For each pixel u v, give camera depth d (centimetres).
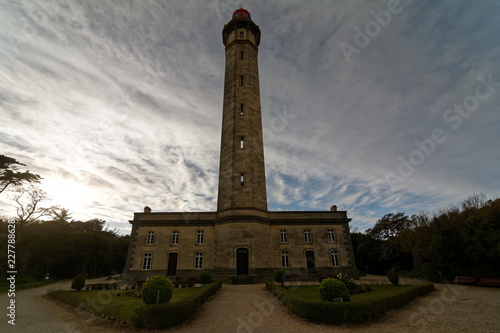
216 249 2756
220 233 2780
